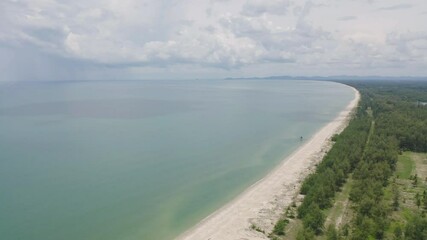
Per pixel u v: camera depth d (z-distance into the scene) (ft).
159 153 396.16
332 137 449.48
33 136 477.77
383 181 283.38
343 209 244.22
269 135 492.95
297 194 272.10
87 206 258.16
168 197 274.16
